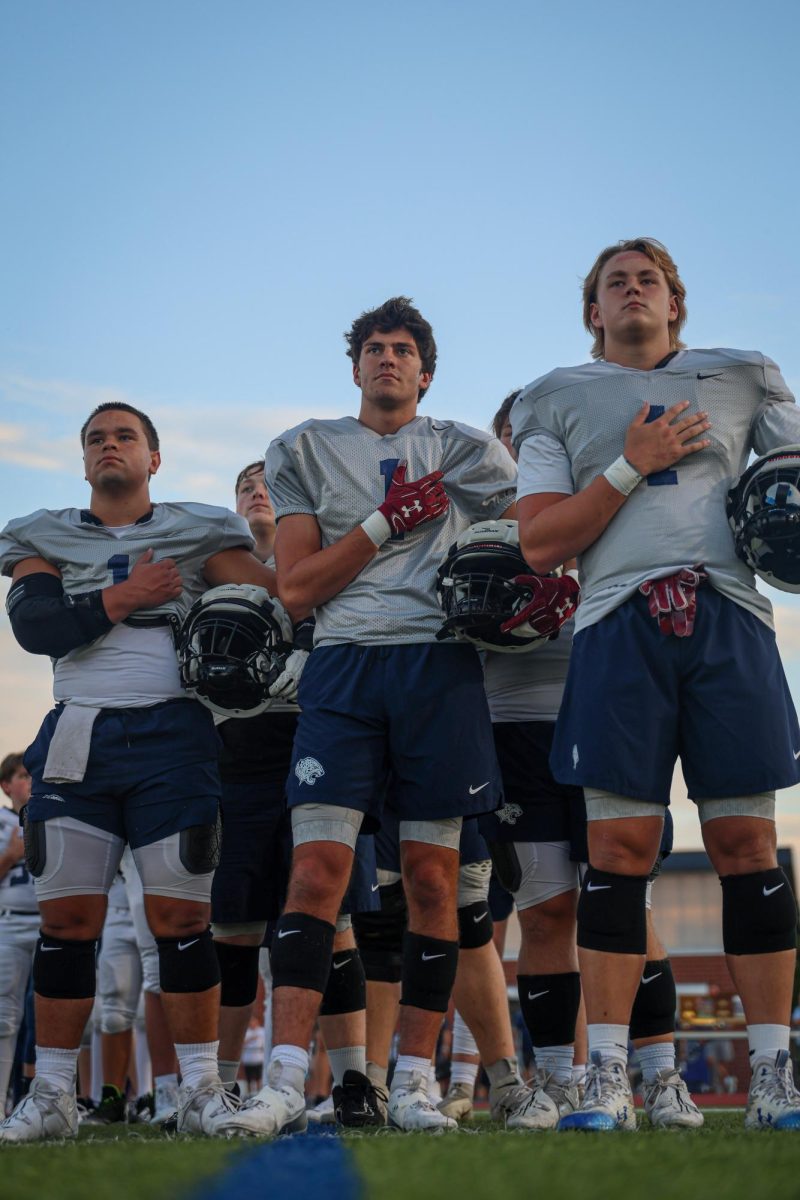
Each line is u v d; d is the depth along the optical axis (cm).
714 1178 161
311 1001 329
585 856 393
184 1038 362
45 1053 361
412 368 402
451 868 365
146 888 367
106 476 405
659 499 328
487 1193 146
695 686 314
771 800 315
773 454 319
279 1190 156
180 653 379
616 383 343
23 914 591
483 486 399
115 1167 186
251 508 550
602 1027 305
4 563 404
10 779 734
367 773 355
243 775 452
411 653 364
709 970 2733
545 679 413
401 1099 347
